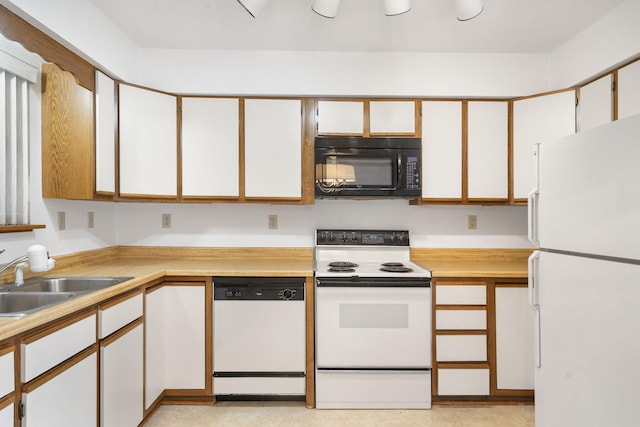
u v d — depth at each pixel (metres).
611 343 1.20
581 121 2.40
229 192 2.57
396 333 2.29
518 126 2.57
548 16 2.16
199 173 2.56
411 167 2.57
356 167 2.57
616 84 2.13
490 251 2.88
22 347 1.17
